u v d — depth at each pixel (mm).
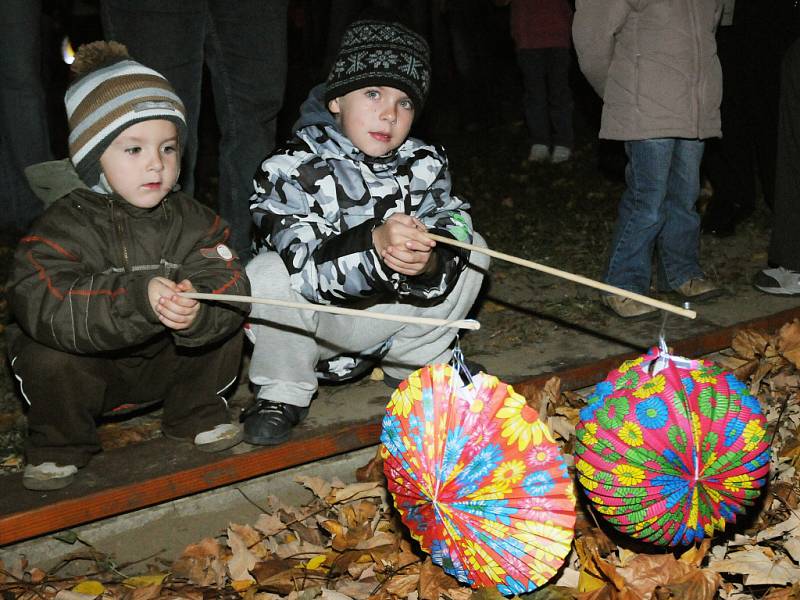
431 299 1998
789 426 2125
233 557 1762
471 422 1559
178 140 1799
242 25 2510
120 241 1771
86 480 1813
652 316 2564
